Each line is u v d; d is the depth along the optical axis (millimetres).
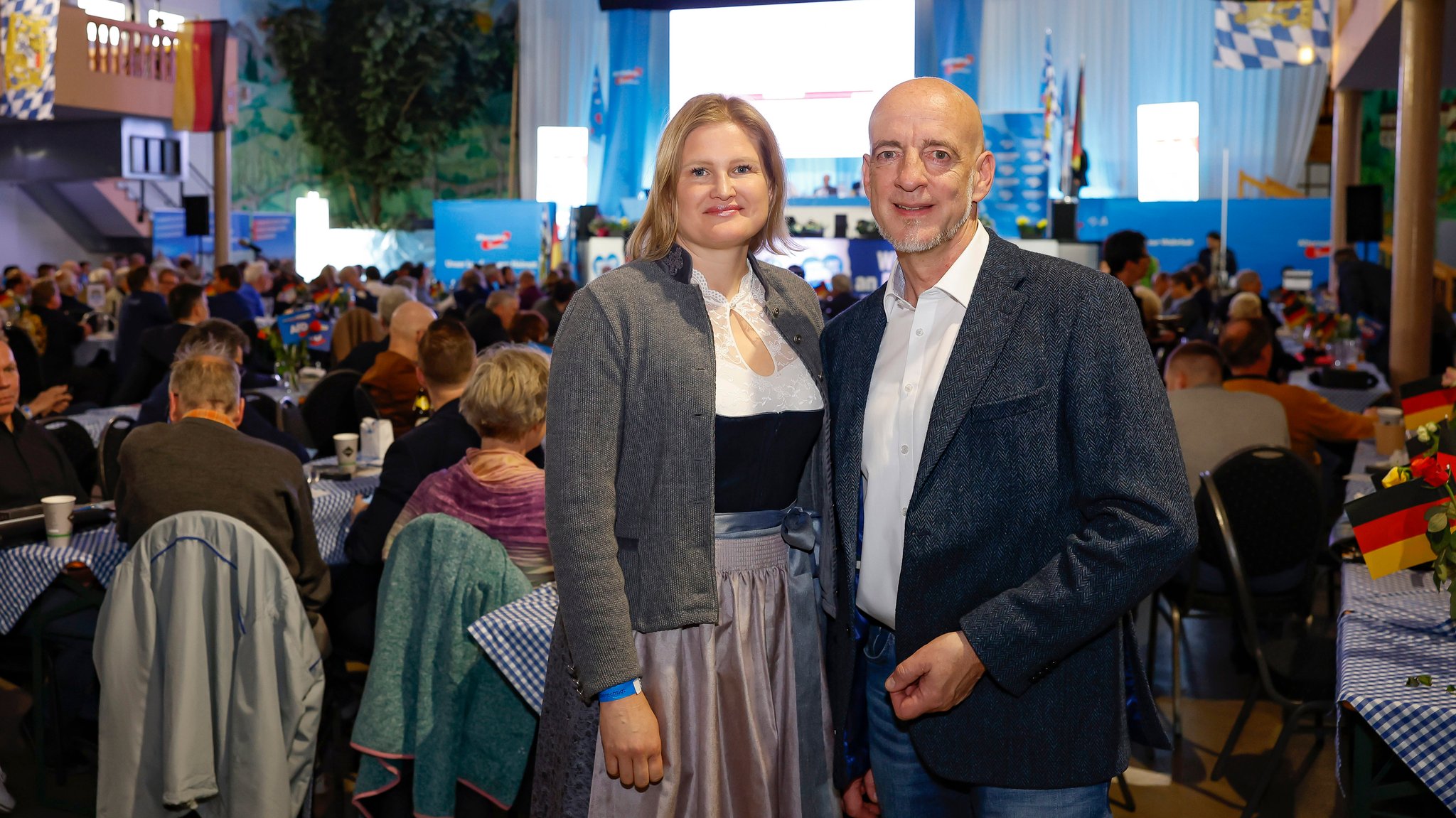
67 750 3004
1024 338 1396
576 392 1436
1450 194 14930
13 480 3340
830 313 9758
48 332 6906
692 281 1553
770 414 1523
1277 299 10250
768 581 1546
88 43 13125
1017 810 1479
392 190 19219
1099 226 14195
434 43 18797
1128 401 1329
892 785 1649
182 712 2289
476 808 2240
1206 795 2977
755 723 1511
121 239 18156
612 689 1403
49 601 2889
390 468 2826
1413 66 6758
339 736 2875
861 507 1585
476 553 2227
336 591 2943
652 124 17406
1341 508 4367
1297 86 15352
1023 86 16172
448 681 2189
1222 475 3219
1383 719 1714
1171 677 3875
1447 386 2398
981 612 1353
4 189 16969
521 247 15562
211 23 13594
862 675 1692
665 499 1454
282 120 19281
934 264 1477
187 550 2320
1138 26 15852
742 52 16594
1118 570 1289
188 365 2697
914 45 15961
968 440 1408
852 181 16266
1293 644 2895
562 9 18375
